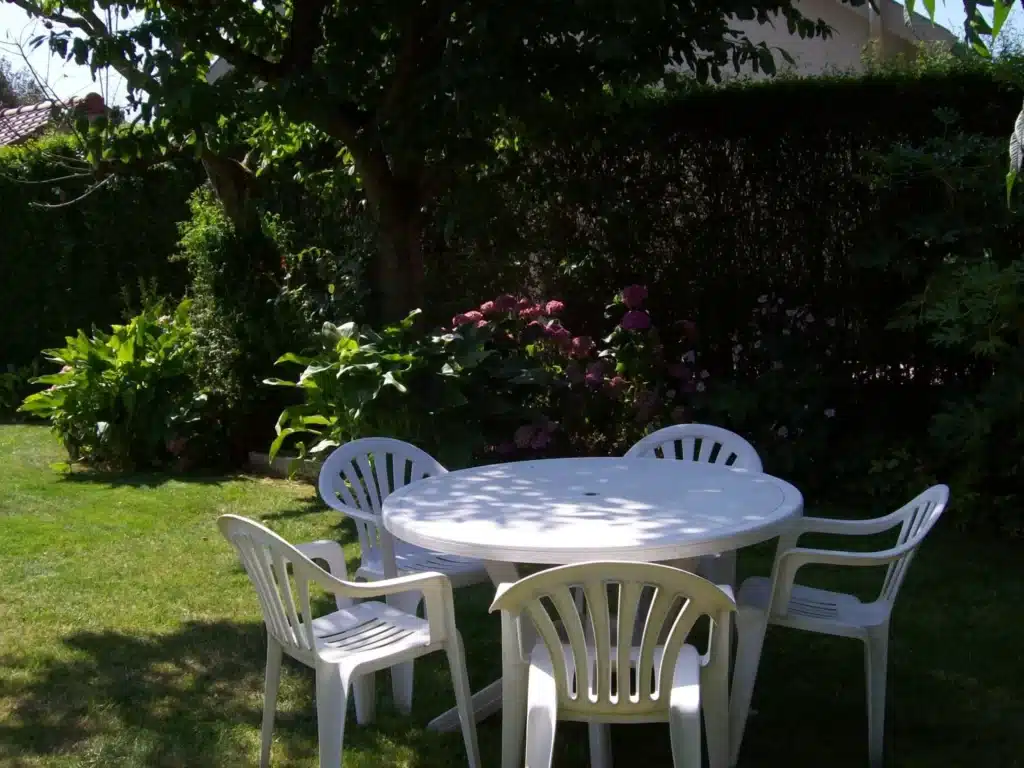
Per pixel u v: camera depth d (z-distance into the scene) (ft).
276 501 21.80
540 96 19.88
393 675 11.62
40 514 20.48
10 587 15.88
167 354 26.08
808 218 21.29
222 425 25.77
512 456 20.90
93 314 35.35
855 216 20.89
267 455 25.41
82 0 20.63
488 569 10.12
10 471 24.93
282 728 11.17
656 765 10.54
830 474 20.80
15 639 13.73
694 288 22.53
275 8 22.45
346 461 13.06
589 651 9.84
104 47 18.62
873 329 20.97
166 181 35.32
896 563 10.52
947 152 19.22
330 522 19.89
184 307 27.84
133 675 12.57
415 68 20.13
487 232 23.16
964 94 20.01
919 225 19.44
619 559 8.77
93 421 25.39
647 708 8.29
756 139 21.52
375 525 12.41
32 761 10.39
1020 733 10.78
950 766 10.13
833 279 21.21
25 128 47.37
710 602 7.98
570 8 18.06
